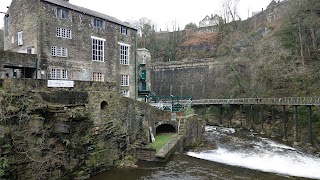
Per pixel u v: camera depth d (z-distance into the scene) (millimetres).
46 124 16031
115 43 31016
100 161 19188
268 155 23469
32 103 15492
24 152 14266
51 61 24000
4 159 13414
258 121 38906
